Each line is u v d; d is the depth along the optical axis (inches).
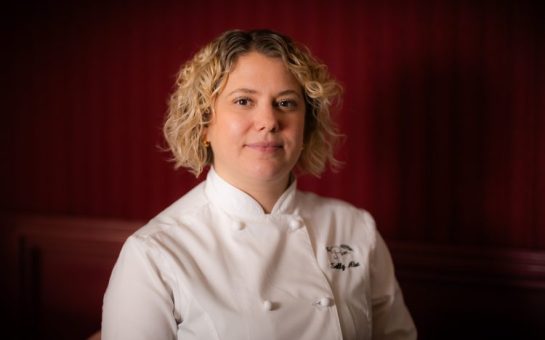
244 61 44.8
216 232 47.1
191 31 77.0
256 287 44.0
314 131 54.1
